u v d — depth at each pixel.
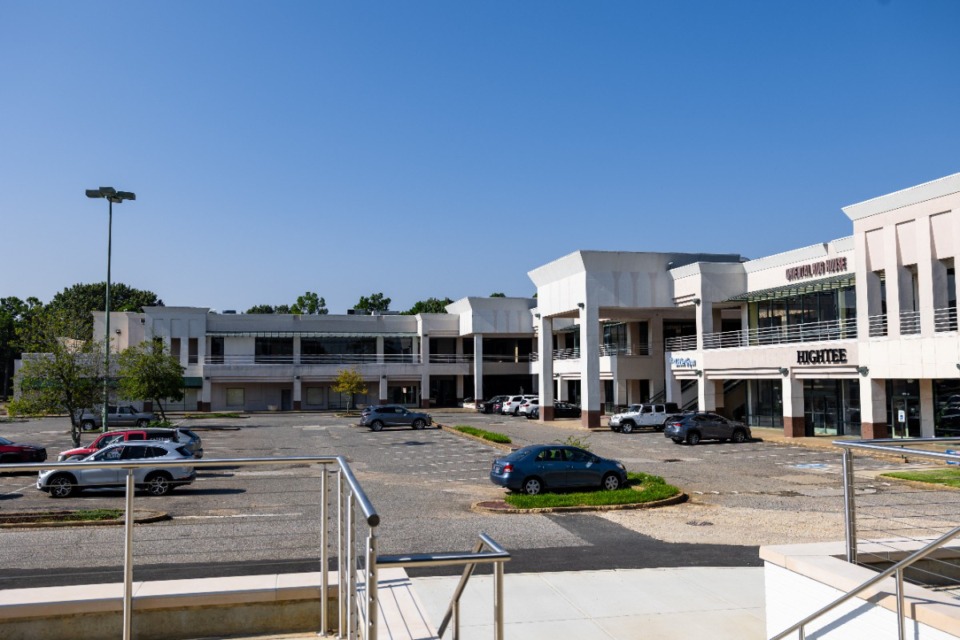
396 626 6.83
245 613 8.05
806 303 42.97
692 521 17.52
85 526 15.87
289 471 26.81
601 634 9.45
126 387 48.03
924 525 14.97
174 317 69.62
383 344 76.88
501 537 15.58
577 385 68.56
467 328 72.69
